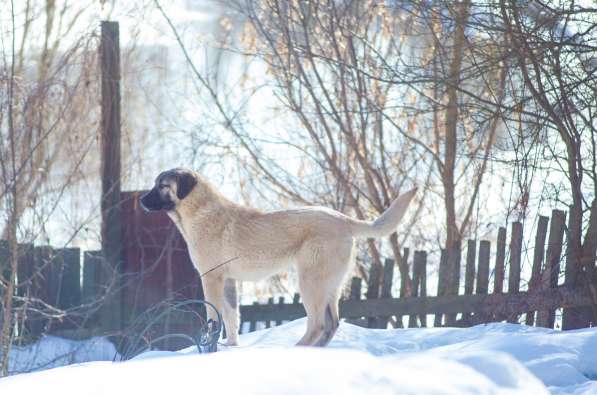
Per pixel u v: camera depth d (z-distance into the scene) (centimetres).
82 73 1139
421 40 1327
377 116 1305
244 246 827
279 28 1318
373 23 1370
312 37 1332
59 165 1433
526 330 774
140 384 299
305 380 287
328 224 805
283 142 1353
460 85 1086
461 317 954
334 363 305
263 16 1367
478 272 947
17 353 1033
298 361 307
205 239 841
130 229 1077
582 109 940
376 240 1395
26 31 1506
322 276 800
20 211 1070
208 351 637
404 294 1007
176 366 317
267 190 1437
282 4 1315
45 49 1553
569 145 911
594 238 885
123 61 1538
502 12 953
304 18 1253
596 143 1008
